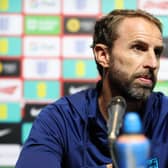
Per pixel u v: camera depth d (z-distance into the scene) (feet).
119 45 8.34
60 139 8.64
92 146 8.61
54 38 14.65
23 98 14.65
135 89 8.04
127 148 4.98
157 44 8.14
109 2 14.61
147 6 14.49
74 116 8.84
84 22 14.64
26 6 14.67
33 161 8.04
